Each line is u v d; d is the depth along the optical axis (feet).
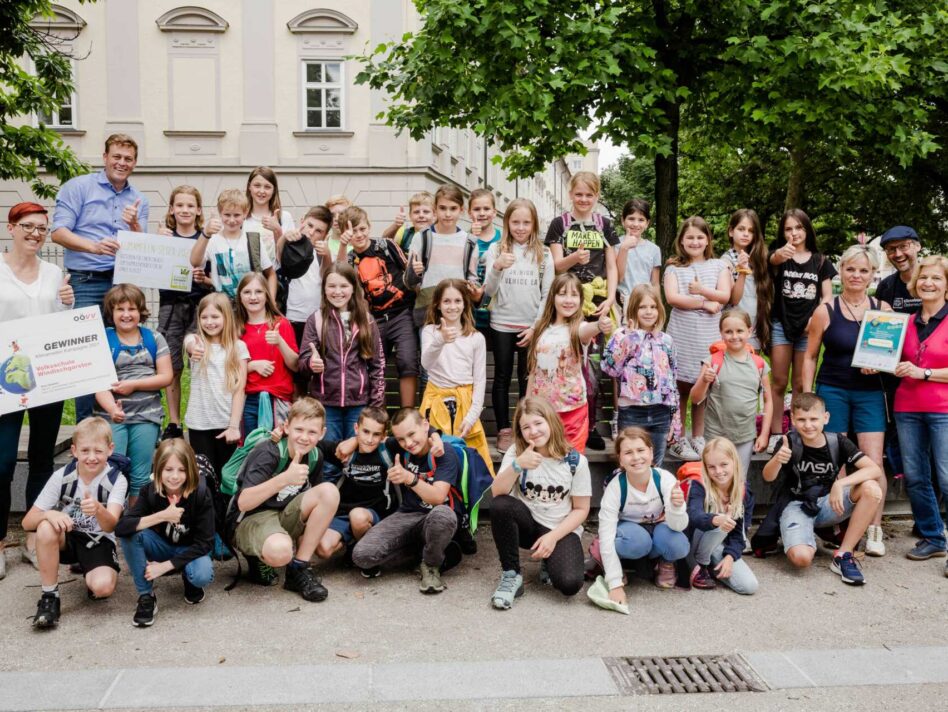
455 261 18.95
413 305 19.35
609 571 14.10
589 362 18.48
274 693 10.55
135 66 61.72
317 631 12.76
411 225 20.16
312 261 19.15
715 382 17.08
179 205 18.80
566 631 12.83
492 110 29.30
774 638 12.60
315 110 62.75
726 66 30.78
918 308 17.78
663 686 10.87
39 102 37.04
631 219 20.22
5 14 33.68
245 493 14.38
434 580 14.58
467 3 28.99
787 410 19.58
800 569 15.94
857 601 14.26
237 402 16.52
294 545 15.02
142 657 11.76
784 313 18.98
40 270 16.10
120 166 18.51
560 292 16.87
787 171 68.39
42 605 12.93
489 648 12.13
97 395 15.71
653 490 14.73
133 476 16.03
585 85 28.53
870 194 66.03
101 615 13.42
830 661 11.64
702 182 75.87
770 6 28.14
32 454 16.22
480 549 17.19
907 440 16.46
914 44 31.12
